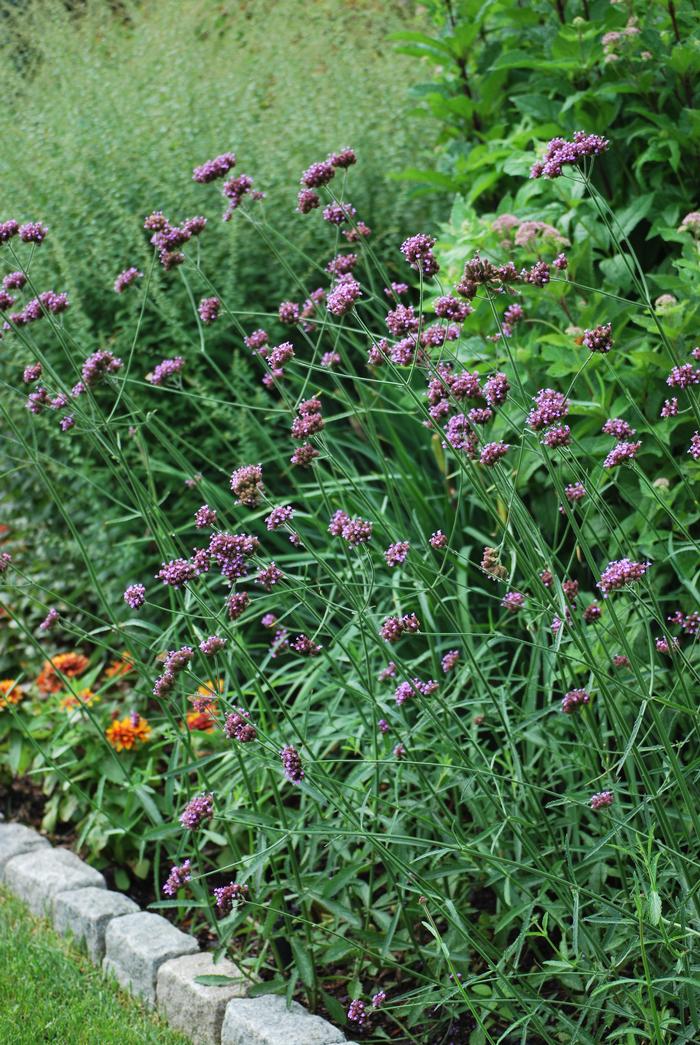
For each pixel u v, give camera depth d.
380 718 2.99
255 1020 2.65
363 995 2.79
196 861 3.38
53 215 4.93
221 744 3.38
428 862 2.92
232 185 3.08
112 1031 2.78
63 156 5.08
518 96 3.91
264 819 2.61
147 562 4.57
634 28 3.38
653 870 2.14
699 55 3.38
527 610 2.77
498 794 2.59
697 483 3.23
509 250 3.37
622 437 2.47
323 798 2.53
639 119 3.61
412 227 5.09
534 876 2.70
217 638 2.50
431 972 2.78
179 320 4.79
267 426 4.64
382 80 5.73
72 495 4.92
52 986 3.00
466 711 3.27
